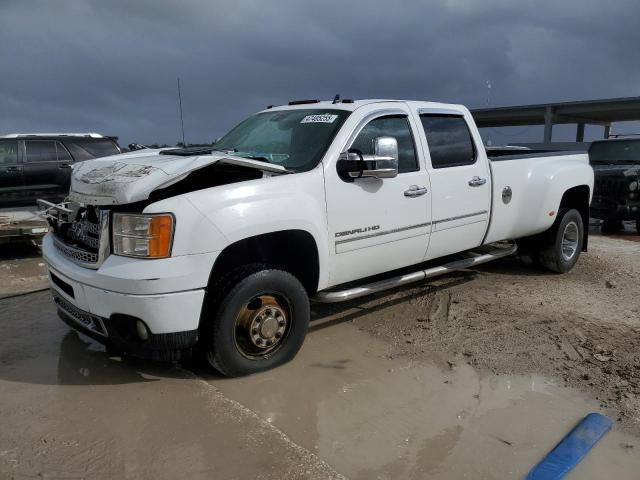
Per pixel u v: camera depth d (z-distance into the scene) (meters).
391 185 4.62
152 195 3.65
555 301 5.77
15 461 2.92
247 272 3.80
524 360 4.33
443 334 4.84
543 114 50.25
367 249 4.54
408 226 4.81
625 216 10.85
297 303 4.06
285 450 3.06
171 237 3.44
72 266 3.81
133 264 3.45
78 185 3.94
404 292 6.01
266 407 3.57
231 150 4.88
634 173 10.79
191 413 3.44
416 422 3.43
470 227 5.47
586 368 4.21
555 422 3.46
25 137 11.11
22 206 11.01
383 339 4.73
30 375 3.97
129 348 3.66
